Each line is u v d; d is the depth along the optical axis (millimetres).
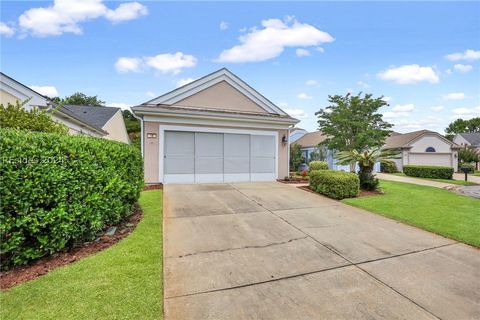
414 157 22844
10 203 2893
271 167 11789
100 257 3410
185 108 10602
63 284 2748
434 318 2492
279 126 11875
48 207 3285
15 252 3029
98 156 4090
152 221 5090
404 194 9320
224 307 2568
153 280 2920
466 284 3137
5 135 2980
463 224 5570
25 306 2377
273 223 5461
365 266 3578
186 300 2668
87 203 3727
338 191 8000
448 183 14688
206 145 10633
